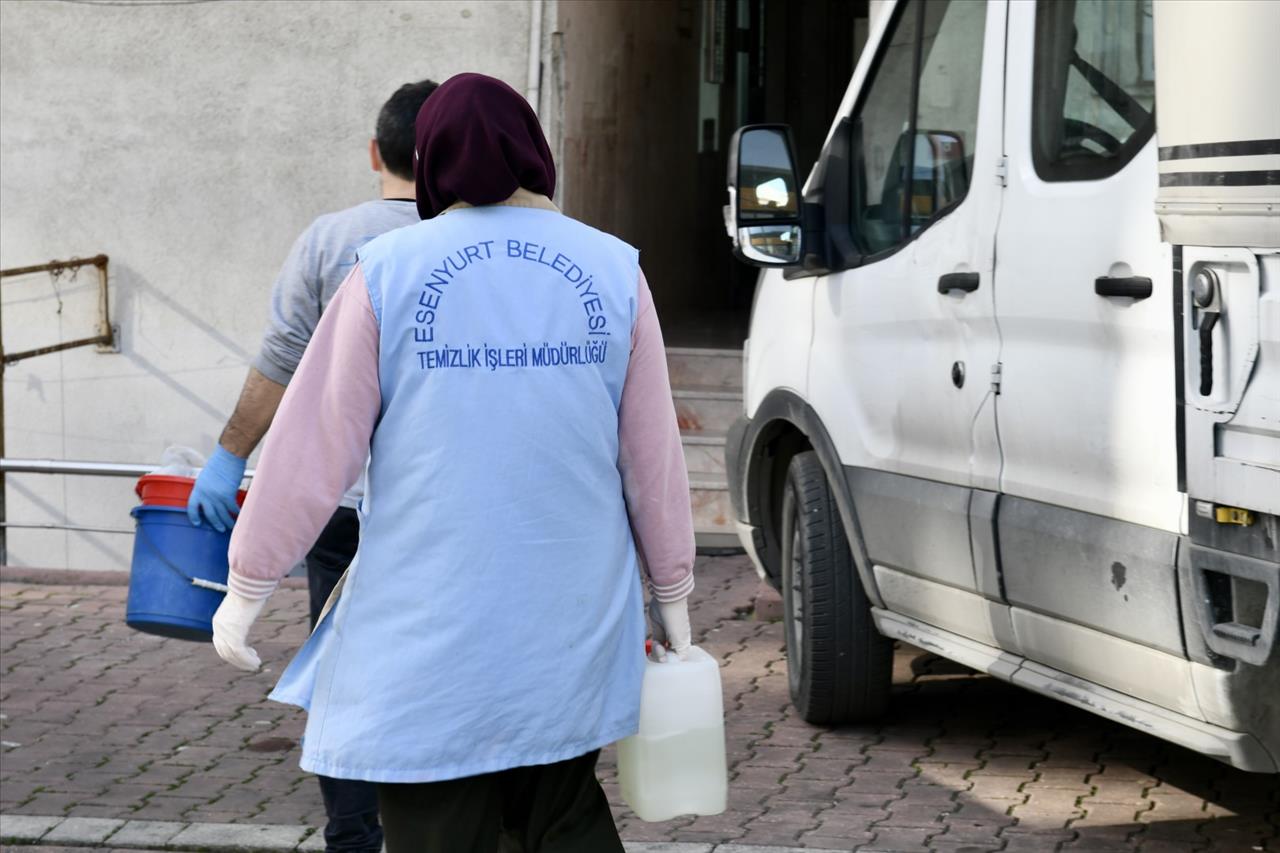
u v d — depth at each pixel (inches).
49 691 245.3
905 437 191.5
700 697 113.0
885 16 207.9
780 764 205.2
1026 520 163.5
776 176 207.3
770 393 230.1
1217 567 135.6
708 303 509.0
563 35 359.3
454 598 101.7
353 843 150.3
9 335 367.9
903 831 181.0
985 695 235.3
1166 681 146.6
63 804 195.2
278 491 103.1
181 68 358.3
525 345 103.4
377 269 103.1
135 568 155.3
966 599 180.1
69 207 363.3
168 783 203.2
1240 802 189.5
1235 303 132.2
